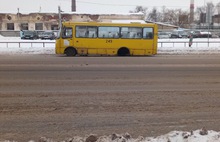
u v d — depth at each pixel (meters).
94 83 10.79
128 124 6.37
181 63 17.20
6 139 5.53
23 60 19.00
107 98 8.51
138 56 23.05
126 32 23.38
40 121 6.54
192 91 9.52
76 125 6.30
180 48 28.39
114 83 10.79
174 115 7.00
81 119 6.67
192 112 7.25
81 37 23.23
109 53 23.48
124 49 23.47
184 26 84.19
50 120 6.61
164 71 13.85
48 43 36.12
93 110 7.34
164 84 10.64
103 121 6.55
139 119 6.70
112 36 23.36
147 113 7.13
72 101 8.17
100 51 23.44
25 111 7.25
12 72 13.47
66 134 5.79
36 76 12.34
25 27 64.69
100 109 7.42
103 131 5.95
